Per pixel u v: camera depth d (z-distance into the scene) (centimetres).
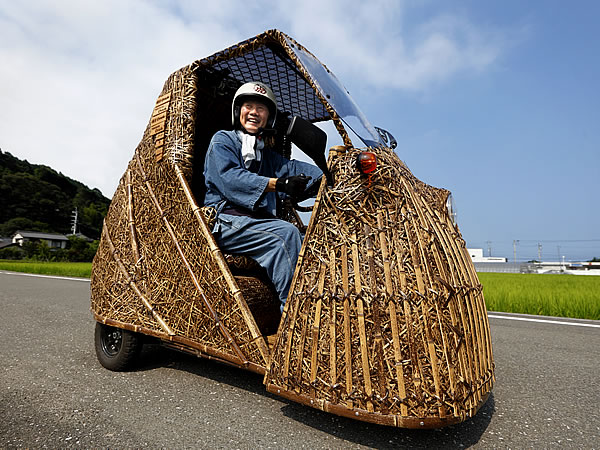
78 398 228
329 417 203
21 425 191
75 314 541
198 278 223
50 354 328
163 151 258
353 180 176
